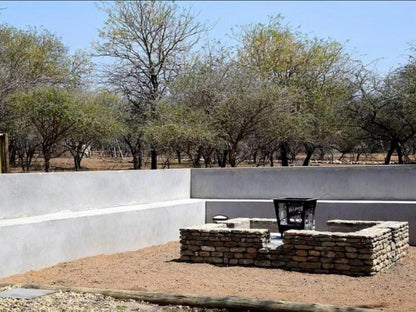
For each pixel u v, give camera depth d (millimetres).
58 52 31469
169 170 14977
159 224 13172
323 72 28750
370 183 14188
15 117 26250
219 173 15562
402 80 26688
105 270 9906
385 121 27688
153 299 7129
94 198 12508
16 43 28609
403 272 9586
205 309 6828
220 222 11906
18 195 10695
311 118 26406
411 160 34875
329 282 8789
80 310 6668
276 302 6559
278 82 27953
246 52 28922
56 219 10523
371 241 9234
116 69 28984
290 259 9805
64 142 33938
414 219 12953
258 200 14797
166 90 28203
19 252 9680
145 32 28234
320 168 14625
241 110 22516
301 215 10750
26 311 6562
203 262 10484
